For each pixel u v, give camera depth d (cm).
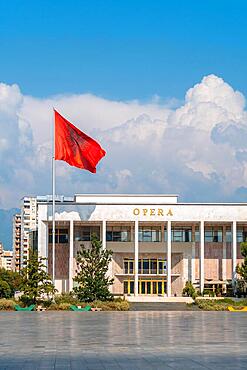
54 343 2895
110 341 2964
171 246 9956
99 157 7312
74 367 2033
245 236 9938
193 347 2647
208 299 8125
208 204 9388
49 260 9731
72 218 9338
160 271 9981
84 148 7244
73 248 9731
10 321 4447
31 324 4153
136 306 7612
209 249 9988
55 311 5912
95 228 9912
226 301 7638
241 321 4459
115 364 2092
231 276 9888
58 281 9712
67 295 7312
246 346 2680
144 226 10000
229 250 9969
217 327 3859
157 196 9912
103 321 4456
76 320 4569
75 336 3250
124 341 2958
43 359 2267
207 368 1942
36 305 6319
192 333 3400
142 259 10012
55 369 1988
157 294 9850
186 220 9381
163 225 9969
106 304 6481
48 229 9669
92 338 3127
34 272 6456
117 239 9969
